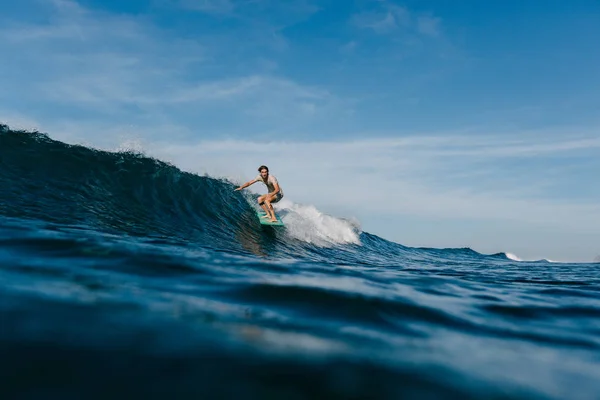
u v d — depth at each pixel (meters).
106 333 1.63
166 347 1.55
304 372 1.48
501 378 1.70
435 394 1.44
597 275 7.85
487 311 3.22
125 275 2.86
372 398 1.34
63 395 1.14
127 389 1.22
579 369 1.96
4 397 1.10
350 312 2.59
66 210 6.48
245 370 1.43
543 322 3.04
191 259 3.90
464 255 17.45
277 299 2.70
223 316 2.10
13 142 8.27
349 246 11.75
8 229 4.19
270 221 9.81
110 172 8.88
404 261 10.37
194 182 10.20
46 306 1.88
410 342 2.08
